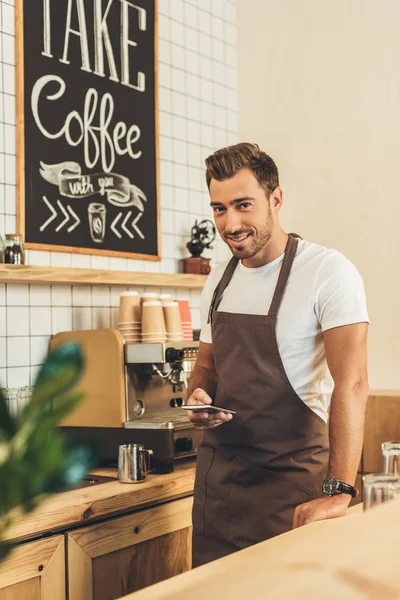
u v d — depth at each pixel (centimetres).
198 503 218
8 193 282
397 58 351
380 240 355
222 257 388
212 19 388
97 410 270
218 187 202
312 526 88
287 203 384
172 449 260
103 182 320
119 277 303
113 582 233
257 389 207
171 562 255
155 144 347
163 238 353
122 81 332
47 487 35
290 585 54
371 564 58
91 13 319
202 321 237
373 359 355
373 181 358
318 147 375
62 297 301
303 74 380
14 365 280
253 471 207
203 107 379
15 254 268
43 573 210
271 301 208
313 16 377
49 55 299
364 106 361
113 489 236
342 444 184
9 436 35
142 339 293
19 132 285
